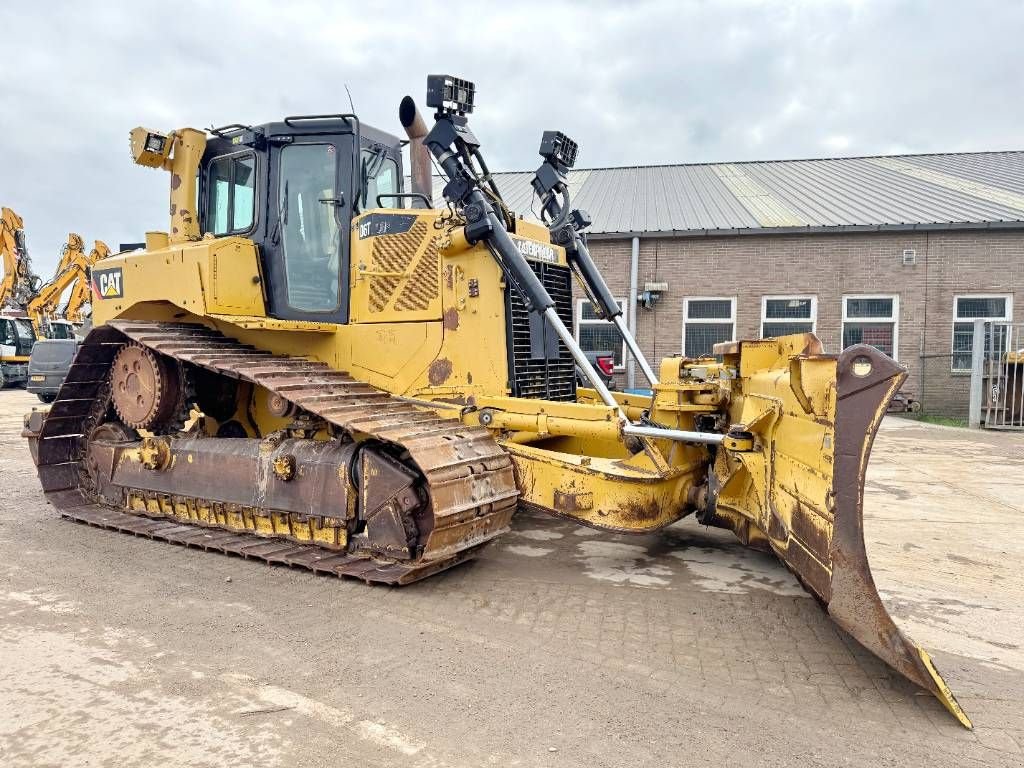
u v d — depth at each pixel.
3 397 19.62
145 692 3.05
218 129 5.84
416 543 4.41
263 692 3.06
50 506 6.52
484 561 4.97
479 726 2.81
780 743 2.71
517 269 4.72
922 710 2.97
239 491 5.11
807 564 3.27
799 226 15.10
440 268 5.13
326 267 5.56
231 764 2.54
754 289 15.55
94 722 2.81
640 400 5.98
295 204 5.57
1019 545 5.52
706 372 5.12
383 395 5.09
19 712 2.88
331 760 2.57
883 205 16.45
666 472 4.49
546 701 3.01
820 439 3.15
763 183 19.56
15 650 3.46
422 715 2.89
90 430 6.42
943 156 22.09
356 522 4.70
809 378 3.22
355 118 5.40
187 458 5.43
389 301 5.30
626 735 2.75
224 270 5.32
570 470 4.59
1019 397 13.23
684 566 4.91
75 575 4.58
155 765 2.53
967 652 3.58
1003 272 14.79
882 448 10.79
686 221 16.09
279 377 4.87
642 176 21.39
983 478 8.34
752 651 3.52
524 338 5.11
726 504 4.46
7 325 23.42
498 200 5.23
